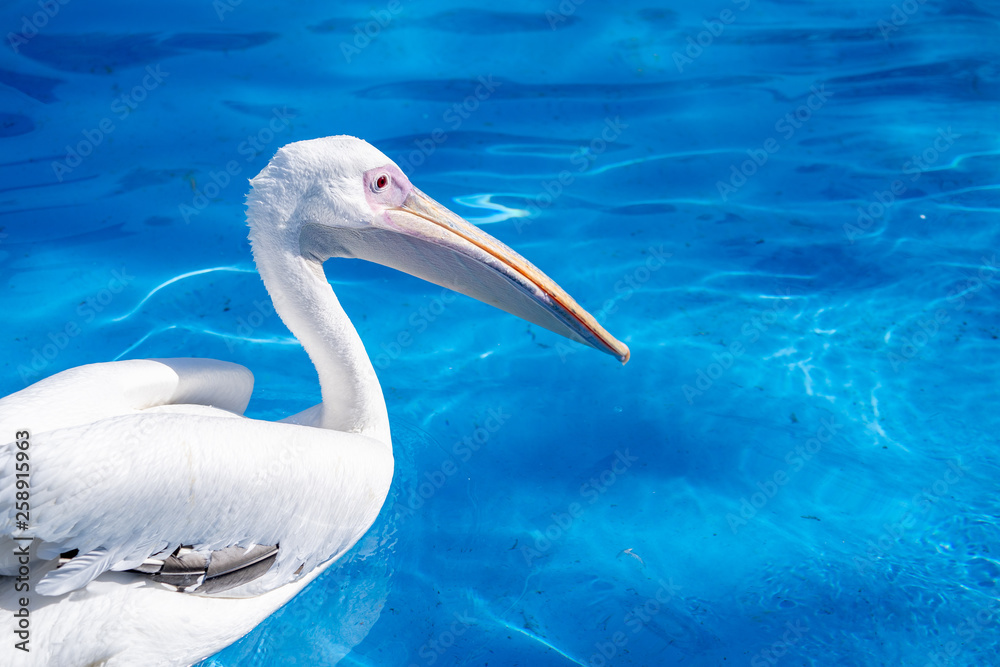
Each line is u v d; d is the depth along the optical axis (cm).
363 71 748
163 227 582
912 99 733
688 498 432
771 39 816
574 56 782
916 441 460
